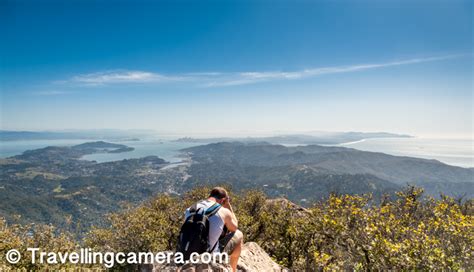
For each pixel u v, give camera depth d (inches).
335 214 425.4
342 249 406.9
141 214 745.6
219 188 239.5
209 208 219.8
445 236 345.4
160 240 686.5
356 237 364.2
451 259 278.2
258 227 820.0
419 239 324.2
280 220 738.2
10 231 439.2
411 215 488.7
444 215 435.2
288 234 639.8
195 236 209.8
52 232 482.9
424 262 285.0
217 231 215.5
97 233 657.0
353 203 439.2
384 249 311.6
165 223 739.4
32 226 479.8
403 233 353.7
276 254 675.4
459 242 331.6
